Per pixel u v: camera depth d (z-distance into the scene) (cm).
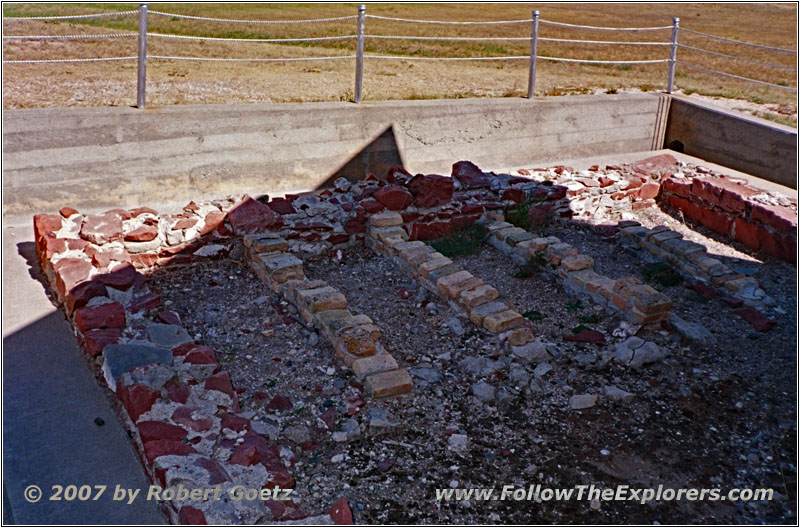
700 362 493
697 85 1374
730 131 1039
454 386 450
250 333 500
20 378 433
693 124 1084
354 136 850
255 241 594
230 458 352
